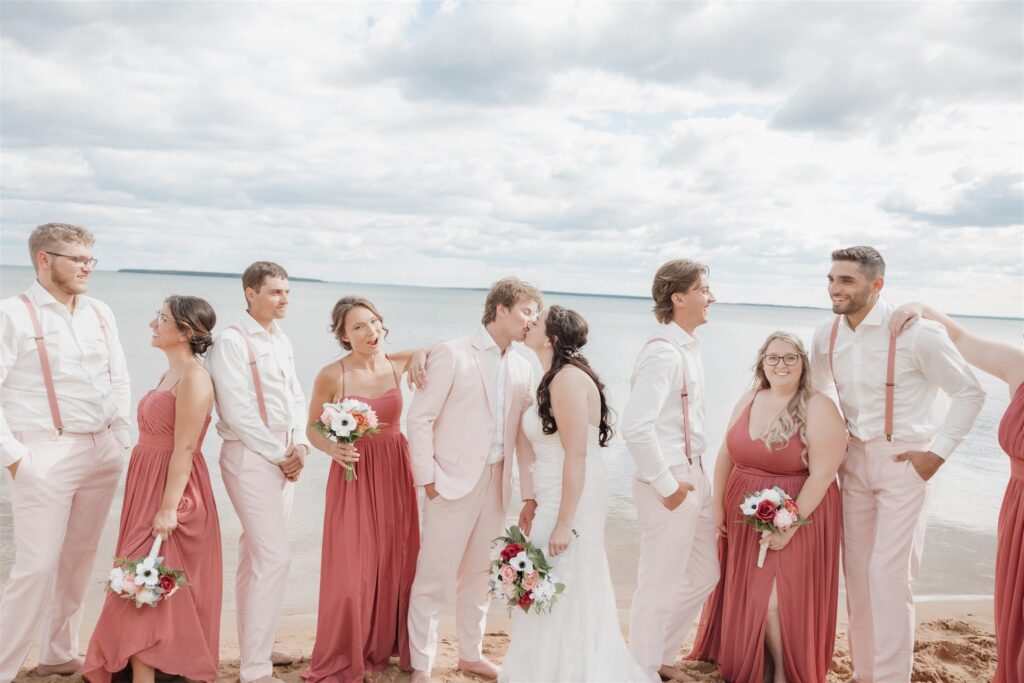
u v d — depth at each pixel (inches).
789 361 156.7
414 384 160.7
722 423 561.6
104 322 162.1
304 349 996.6
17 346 147.7
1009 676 138.8
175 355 153.4
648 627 157.2
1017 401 140.1
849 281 153.8
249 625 154.3
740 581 160.9
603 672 140.1
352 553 157.9
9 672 145.3
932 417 157.2
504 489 162.7
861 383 157.0
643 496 157.9
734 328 3139.8
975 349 151.5
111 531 259.1
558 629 141.9
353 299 164.9
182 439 147.6
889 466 154.6
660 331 160.7
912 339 152.3
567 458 140.3
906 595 154.1
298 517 292.5
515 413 162.6
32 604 146.7
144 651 141.6
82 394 154.4
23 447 145.3
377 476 162.2
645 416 150.2
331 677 155.6
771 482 157.6
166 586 140.7
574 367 144.2
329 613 158.2
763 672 156.3
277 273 162.4
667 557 155.5
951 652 187.3
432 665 170.2
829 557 156.6
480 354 161.0
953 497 369.4
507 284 159.8
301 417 173.0
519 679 142.5
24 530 147.0
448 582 159.2
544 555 143.3
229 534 269.4
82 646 180.7
